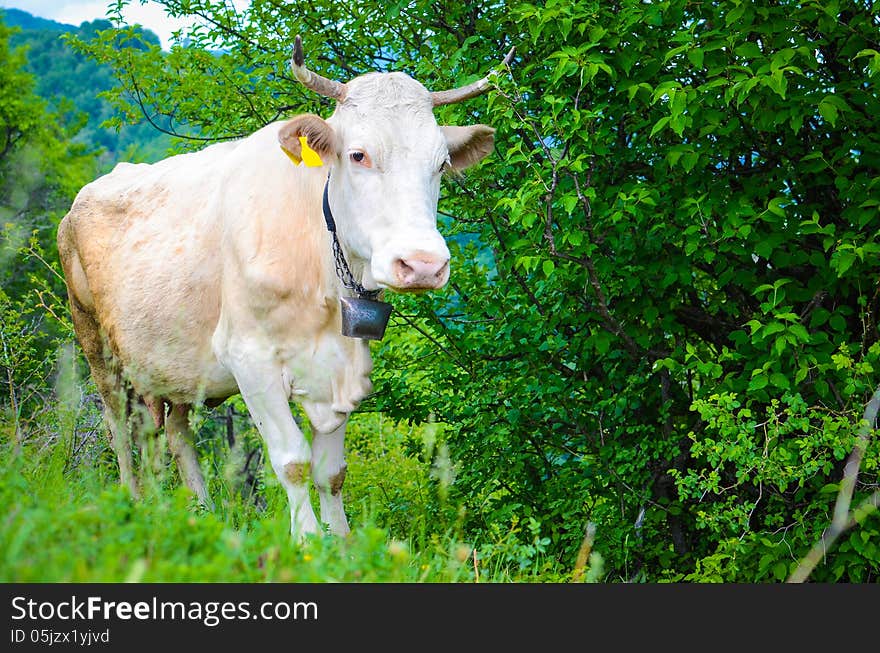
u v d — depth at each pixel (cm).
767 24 506
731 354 539
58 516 308
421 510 648
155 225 580
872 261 516
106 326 611
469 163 515
